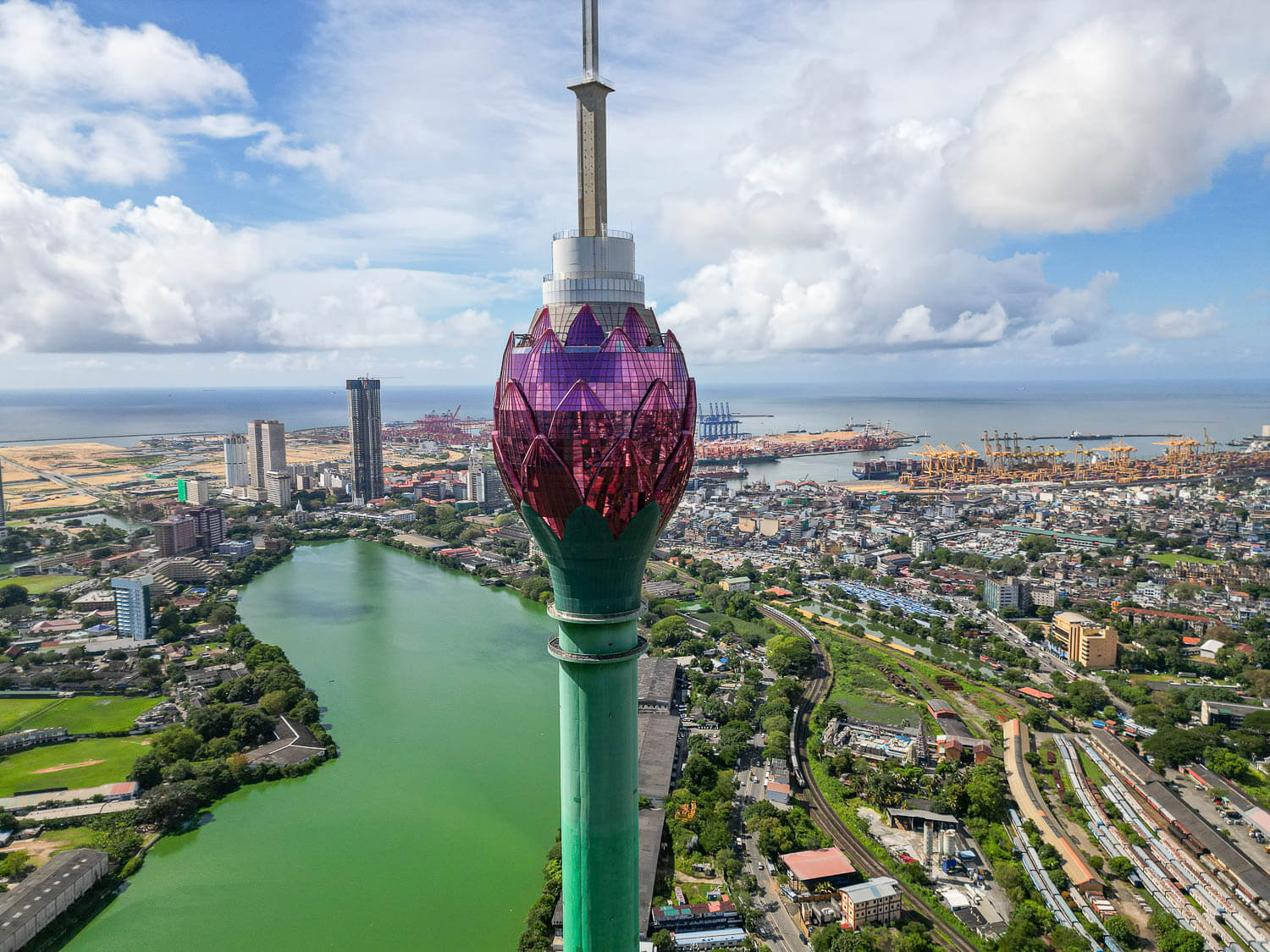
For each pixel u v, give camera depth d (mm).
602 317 120688
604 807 127438
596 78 126688
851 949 189375
